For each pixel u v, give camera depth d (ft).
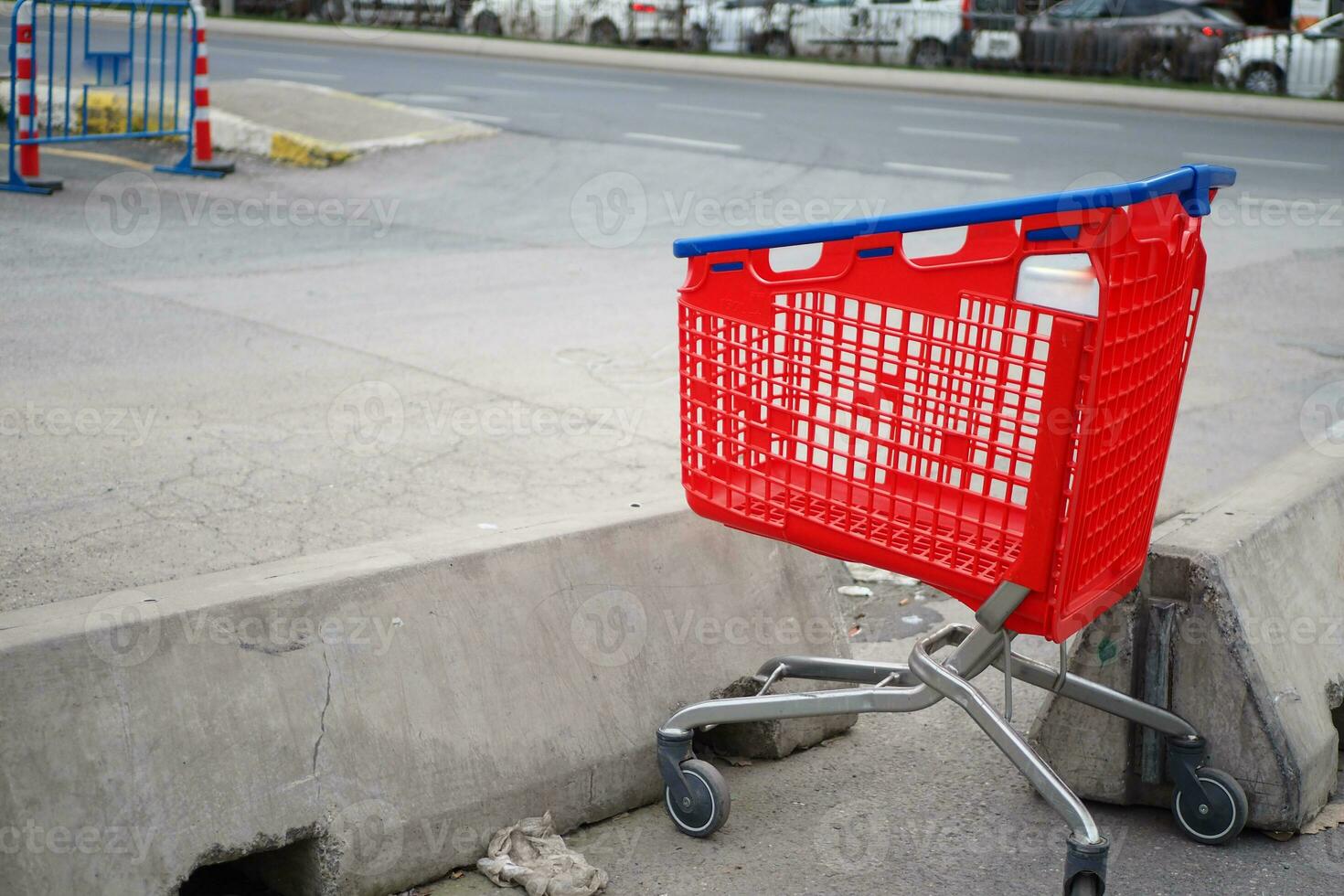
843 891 9.53
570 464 17.99
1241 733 10.30
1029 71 74.28
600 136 47.50
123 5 37.24
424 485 16.89
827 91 65.36
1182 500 17.65
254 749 8.77
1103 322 8.15
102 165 39.68
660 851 10.04
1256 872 9.95
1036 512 8.61
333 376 21.43
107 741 8.27
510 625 10.19
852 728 12.14
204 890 9.53
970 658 9.55
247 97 46.83
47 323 23.36
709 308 10.00
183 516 15.46
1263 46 68.80
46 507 15.49
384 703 9.39
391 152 42.93
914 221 8.89
